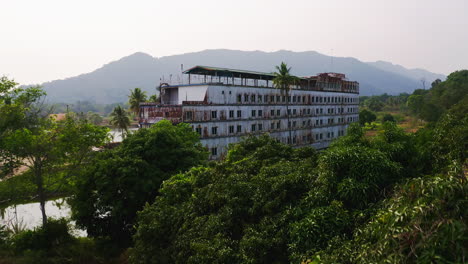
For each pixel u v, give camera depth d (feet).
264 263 44.29
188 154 111.24
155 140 104.01
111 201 93.04
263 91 202.80
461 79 424.46
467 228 24.90
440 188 27.35
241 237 51.21
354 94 302.45
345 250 34.22
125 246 99.35
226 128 179.01
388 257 26.27
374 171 44.65
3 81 107.96
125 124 233.76
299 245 40.88
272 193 51.85
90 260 91.25
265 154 71.00
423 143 68.80
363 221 40.47
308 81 247.29
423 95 482.69
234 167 66.18
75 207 95.96
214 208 58.90
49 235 92.99
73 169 100.73
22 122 104.63
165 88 196.75
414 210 27.17
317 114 251.19
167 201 74.90
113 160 95.14
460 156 48.57
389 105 641.40
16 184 95.25
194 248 49.16
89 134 102.27
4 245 86.12
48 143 94.84
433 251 24.36
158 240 63.93
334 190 45.62
